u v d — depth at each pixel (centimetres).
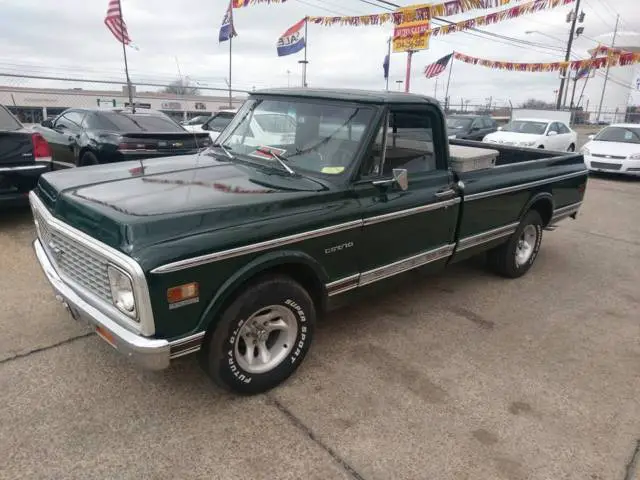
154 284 249
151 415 301
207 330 289
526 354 402
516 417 321
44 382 325
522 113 2725
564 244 737
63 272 317
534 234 571
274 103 412
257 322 314
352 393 334
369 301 486
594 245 739
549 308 496
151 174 352
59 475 253
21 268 501
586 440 303
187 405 312
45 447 271
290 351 335
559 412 328
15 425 285
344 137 362
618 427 317
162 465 263
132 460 265
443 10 1212
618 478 275
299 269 330
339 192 338
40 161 612
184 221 268
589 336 440
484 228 479
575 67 1720
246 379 313
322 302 349
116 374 338
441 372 367
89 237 274
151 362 260
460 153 471
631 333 451
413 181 393
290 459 273
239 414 307
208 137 887
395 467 272
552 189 563
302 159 369
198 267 264
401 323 441
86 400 310
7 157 582
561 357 400
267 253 296
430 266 435
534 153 632
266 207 301
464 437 299
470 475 270
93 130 842
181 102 3322
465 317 462
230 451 276
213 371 299
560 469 279
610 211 982
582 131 3759
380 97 366
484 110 3947
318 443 287
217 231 274
